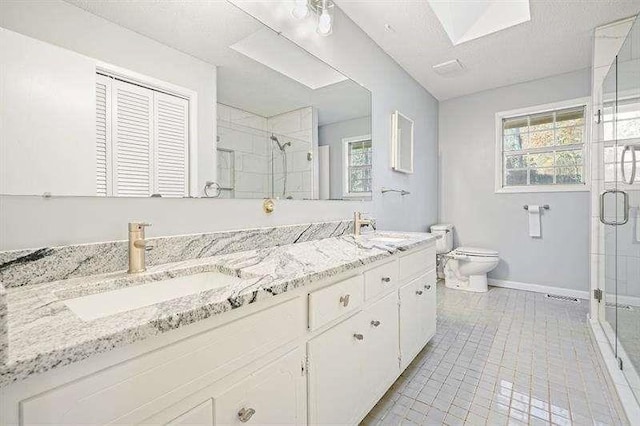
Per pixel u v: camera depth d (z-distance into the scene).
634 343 1.60
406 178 3.01
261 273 0.98
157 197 1.14
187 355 0.66
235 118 1.43
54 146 0.90
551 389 1.58
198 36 1.28
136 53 1.08
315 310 1.02
